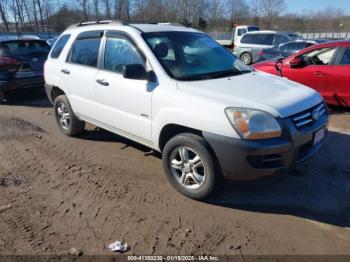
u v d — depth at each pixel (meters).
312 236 3.19
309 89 4.02
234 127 3.24
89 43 5.01
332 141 5.43
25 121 6.84
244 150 3.21
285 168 3.37
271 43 15.59
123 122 4.45
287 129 3.29
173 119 3.67
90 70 4.89
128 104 4.27
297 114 3.43
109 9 36.88
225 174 3.43
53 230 3.30
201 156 3.53
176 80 3.85
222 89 3.65
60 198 3.87
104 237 3.19
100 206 3.70
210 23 55.66
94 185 4.15
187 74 4.01
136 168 4.59
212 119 3.35
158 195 3.90
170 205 3.71
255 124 3.21
